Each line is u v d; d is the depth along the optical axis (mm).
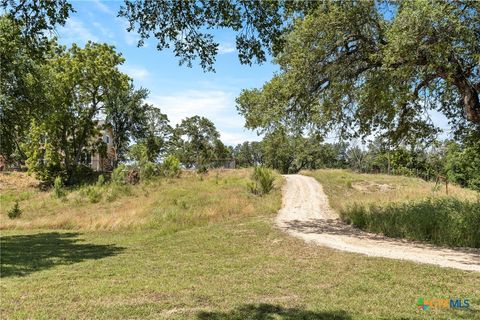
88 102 45000
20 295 6812
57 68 39281
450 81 12109
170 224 16500
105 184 33594
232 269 8711
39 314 5738
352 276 7902
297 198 24312
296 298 6453
